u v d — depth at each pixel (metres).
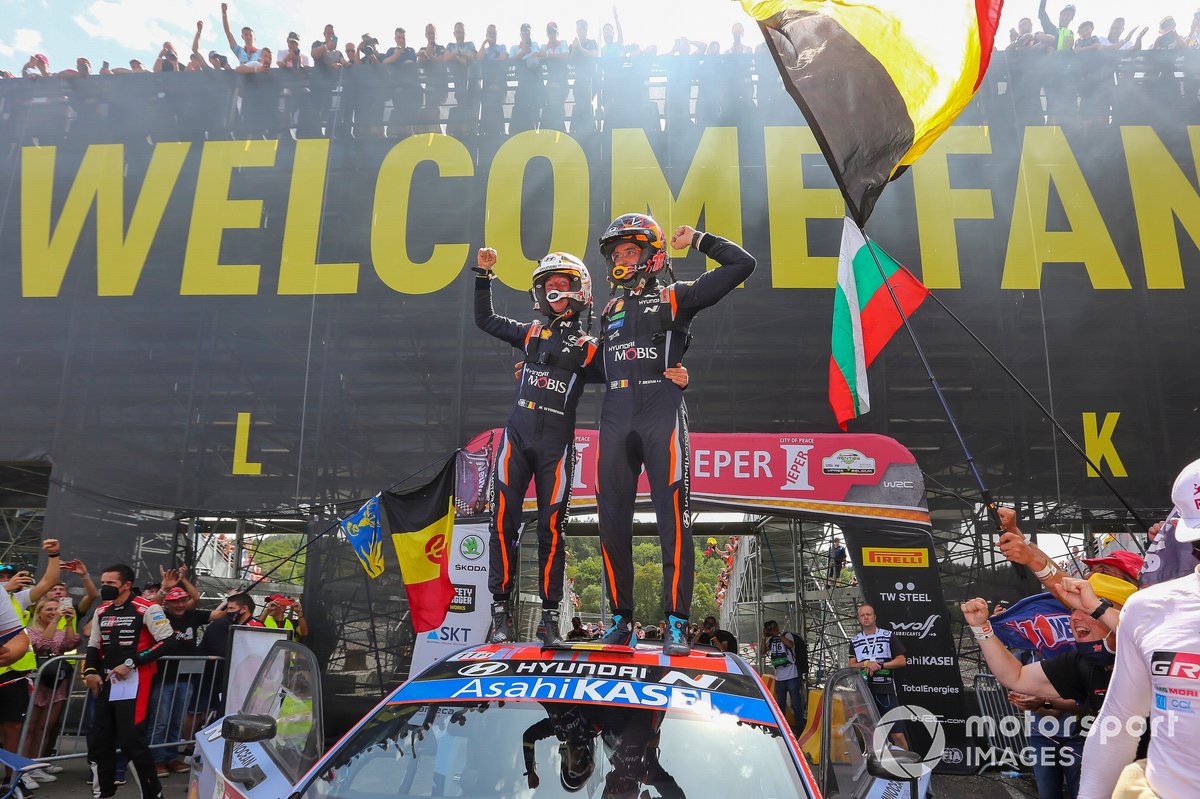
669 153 13.01
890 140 3.93
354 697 10.47
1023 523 11.45
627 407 3.66
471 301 12.78
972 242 12.48
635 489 3.66
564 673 2.80
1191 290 12.03
